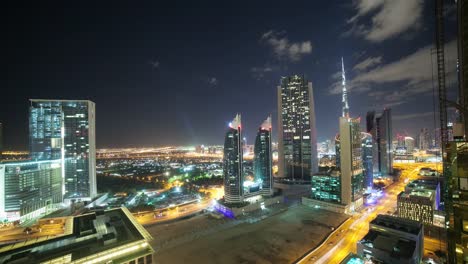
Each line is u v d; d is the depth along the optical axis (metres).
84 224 104.31
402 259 108.50
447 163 44.88
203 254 140.75
